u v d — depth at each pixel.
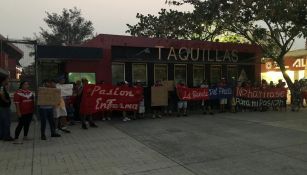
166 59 16.86
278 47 20.23
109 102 13.52
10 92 13.53
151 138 10.50
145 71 16.55
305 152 8.75
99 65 15.26
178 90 15.26
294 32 17.95
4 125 10.21
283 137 10.62
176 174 7.01
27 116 10.10
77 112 13.43
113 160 8.04
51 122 10.70
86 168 7.42
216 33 20.16
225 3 17.92
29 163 7.82
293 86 18.89
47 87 10.84
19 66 14.01
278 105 17.97
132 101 14.18
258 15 17.08
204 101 16.30
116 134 11.16
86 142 9.98
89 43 18.08
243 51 19.22
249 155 8.47
